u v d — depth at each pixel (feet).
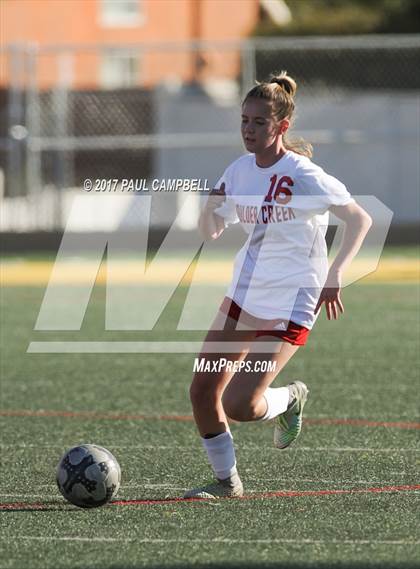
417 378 105.29
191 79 362.94
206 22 376.48
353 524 56.95
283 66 345.10
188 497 63.05
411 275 191.01
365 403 93.66
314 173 60.54
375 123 261.65
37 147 225.35
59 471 60.29
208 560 50.78
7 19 342.44
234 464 63.46
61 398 97.30
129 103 280.92
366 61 346.54
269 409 64.44
